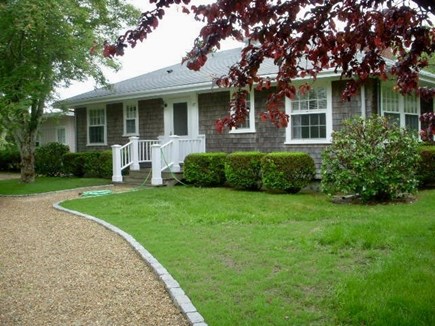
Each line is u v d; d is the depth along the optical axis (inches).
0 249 234.7
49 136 836.0
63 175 691.4
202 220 294.4
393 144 339.9
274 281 171.6
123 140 640.4
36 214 348.2
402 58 133.6
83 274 190.7
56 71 520.1
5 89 442.0
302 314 142.6
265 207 340.2
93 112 687.1
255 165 436.5
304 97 450.9
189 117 553.0
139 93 577.3
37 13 428.8
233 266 192.9
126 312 150.3
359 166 339.0
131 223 291.4
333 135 361.7
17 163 858.1
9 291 171.5
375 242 216.2
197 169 480.7
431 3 102.8
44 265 204.7
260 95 482.0
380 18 116.9
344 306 144.9
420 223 254.5
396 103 457.1
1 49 454.0
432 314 137.1
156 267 191.5
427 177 418.6
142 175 523.2
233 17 116.2
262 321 138.1
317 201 365.1
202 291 163.5
